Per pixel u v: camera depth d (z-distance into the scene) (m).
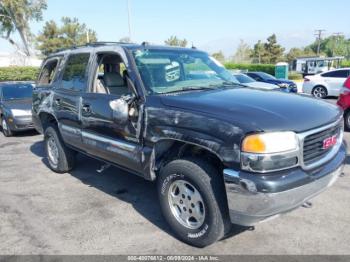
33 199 4.89
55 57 5.82
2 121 9.81
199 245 3.45
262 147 2.85
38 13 44.59
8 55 44.81
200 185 3.24
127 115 3.87
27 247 3.63
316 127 3.15
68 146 5.49
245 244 3.53
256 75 18.36
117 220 4.16
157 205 4.56
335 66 43.47
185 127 3.29
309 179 3.04
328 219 4.00
